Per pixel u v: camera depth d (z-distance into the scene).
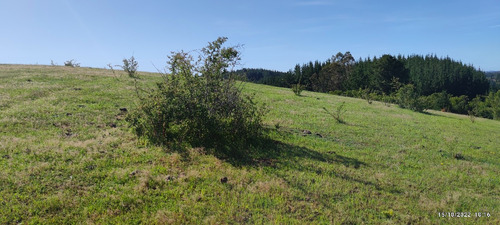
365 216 5.16
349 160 8.17
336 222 4.82
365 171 7.38
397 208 5.54
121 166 6.12
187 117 7.85
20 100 10.59
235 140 8.24
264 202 5.25
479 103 42.31
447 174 7.82
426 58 88.38
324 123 13.04
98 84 15.71
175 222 4.43
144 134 7.92
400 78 56.00
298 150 8.48
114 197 4.90
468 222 5.31
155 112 7.76
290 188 5.85
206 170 6.33
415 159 9.02
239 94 8.84
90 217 4.39
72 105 10.56
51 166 5.68
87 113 9.76
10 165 5.58
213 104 8.20
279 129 10.76
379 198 5.88
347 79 65.19
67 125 8.45
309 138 10.06
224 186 5.68
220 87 8.41
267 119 12.47
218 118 8.09
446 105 42.81
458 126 17.23
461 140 12.81
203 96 8.15
